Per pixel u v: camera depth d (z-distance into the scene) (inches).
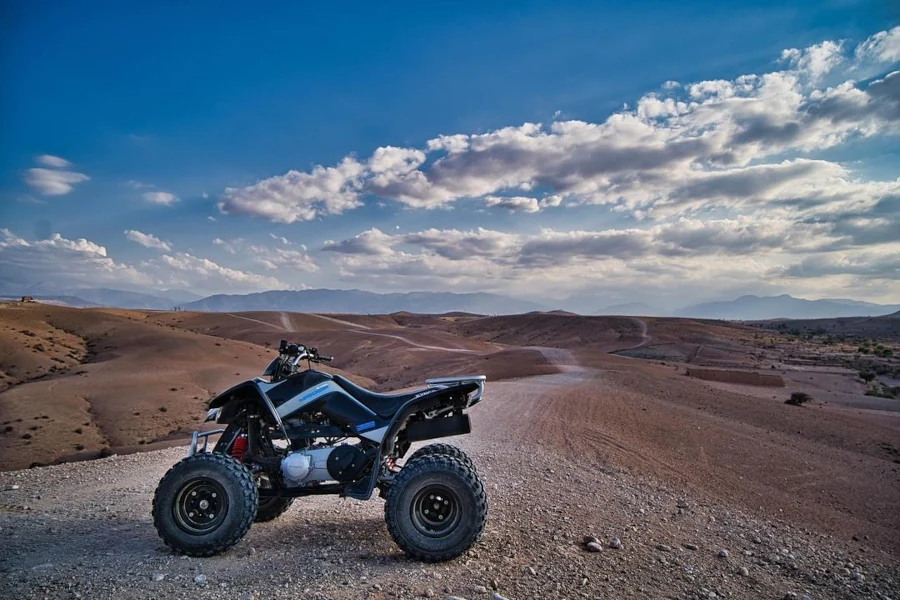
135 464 389.1
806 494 556.1
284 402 210.4
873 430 1227.9
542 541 222.8
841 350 5994.1
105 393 2669.8
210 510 194.2
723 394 1482.5
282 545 205.9
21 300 7199.8
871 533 432.8
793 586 218.5
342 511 261.0
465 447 486.0
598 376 1647.4
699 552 240.7
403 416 205.2
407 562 189.5
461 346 5816.9
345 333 6889.8
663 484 434.9
